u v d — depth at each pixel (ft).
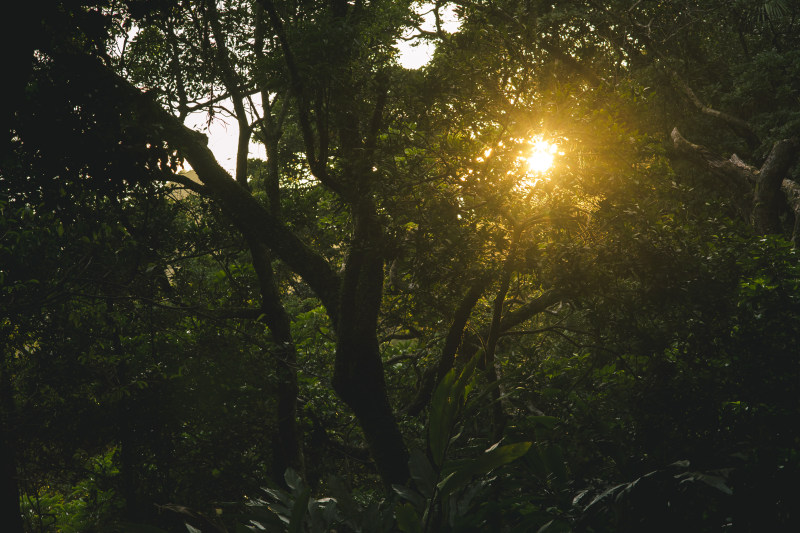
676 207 20.84
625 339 20.44
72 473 32.55
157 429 31.12
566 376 24.73
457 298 24.32
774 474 15.33
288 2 29.94
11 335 26.37
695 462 15.58
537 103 20.33
